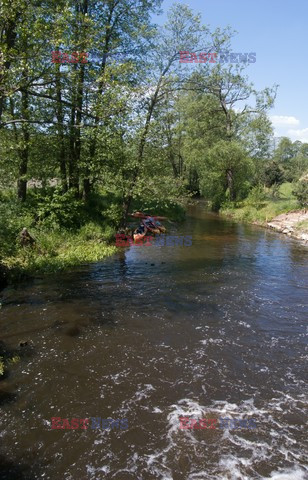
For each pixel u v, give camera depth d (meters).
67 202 14.94
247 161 30.17
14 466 4.06
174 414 4.95
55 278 10.63
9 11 8.13
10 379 5.58
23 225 12.91
